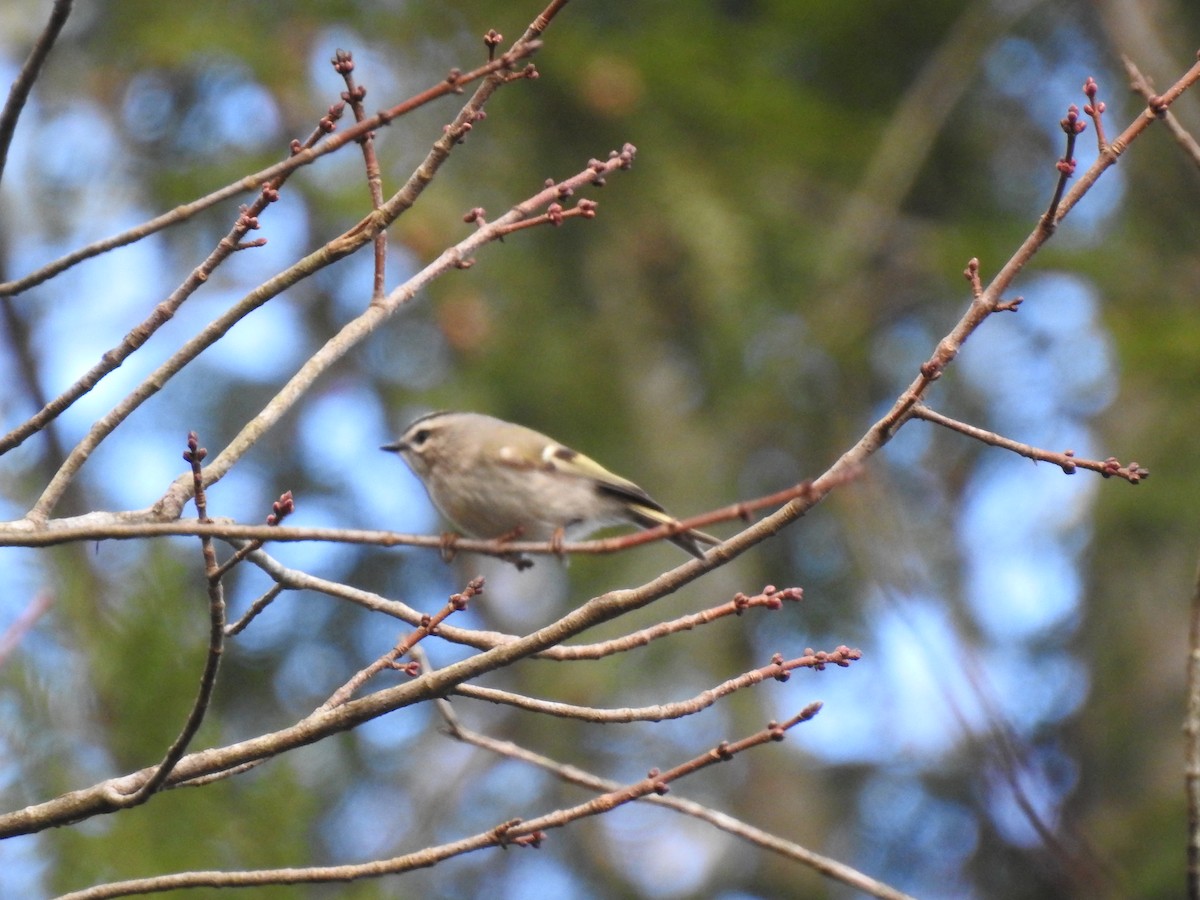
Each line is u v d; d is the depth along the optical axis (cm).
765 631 1525
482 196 1355
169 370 600
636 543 504
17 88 529
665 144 1365
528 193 1352
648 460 1382
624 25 1422
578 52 1328
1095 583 1467
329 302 1600
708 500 1366
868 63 1522
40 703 868
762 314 1341
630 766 1562
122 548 943
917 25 1486
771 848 703
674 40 1370
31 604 773
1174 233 1469
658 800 704
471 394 1372
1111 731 1384
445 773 1585
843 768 1683
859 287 1441
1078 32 1641
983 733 971
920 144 1359
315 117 1426
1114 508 1427
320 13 1392
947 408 1612
